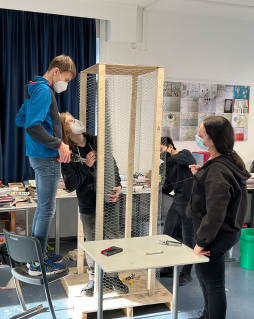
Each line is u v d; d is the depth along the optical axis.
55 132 2.46
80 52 4.29
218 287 2.24
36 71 4.14
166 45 4.73
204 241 2.03
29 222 4.38
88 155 2.63
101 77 2.45
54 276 2.55
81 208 2.83
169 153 3.41
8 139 4.11
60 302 2.98
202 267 2.24
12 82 4.08
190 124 4.91
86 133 2.79
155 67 2.56
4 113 4.07
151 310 2.89
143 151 3.54
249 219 5.27
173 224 3.40
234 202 2.10
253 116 5.21
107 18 4.31
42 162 2.49
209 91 4.95
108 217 2.86
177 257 2.03
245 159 5.24
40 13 4.10
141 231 3.31
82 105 3.02
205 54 4.91
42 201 2.57
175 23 4.73
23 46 4.05
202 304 3.00
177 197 3.27
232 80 5.07
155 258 2.00
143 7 4.49
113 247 2.12
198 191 2.19
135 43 4.58
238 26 5.00
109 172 2.74
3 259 3.58
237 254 4.20
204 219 2.04
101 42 4.45
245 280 3.48
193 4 4.32
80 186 2.78
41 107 2.34
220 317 2.26
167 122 4.80
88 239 2.89
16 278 2.54
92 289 2.83
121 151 3.57
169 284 3.36
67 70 2.56
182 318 2.77
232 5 4.34
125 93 3.75
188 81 4.83
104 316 2.79
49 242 4.45
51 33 4.18
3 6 3.87
